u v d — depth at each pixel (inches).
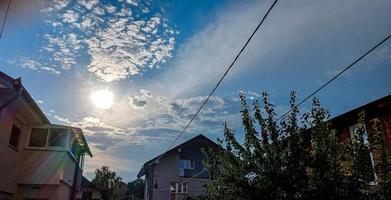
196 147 1365.7
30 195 582.6
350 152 272.8
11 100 459.5
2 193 510.3
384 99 483.2
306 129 302.8
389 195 258.1
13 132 549.6
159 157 1280.8
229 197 309.4
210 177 346.9
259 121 310.8
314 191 269.9
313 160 280.5
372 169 269.6
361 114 294.4
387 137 476.4
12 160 534.3
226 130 327.6
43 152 598.5
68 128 627.2
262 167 295.7
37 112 555.8
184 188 1295.5
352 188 263.9
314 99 304.7
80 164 895.1
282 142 298.0
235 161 315.9
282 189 280.7
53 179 590.9
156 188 1278.3
